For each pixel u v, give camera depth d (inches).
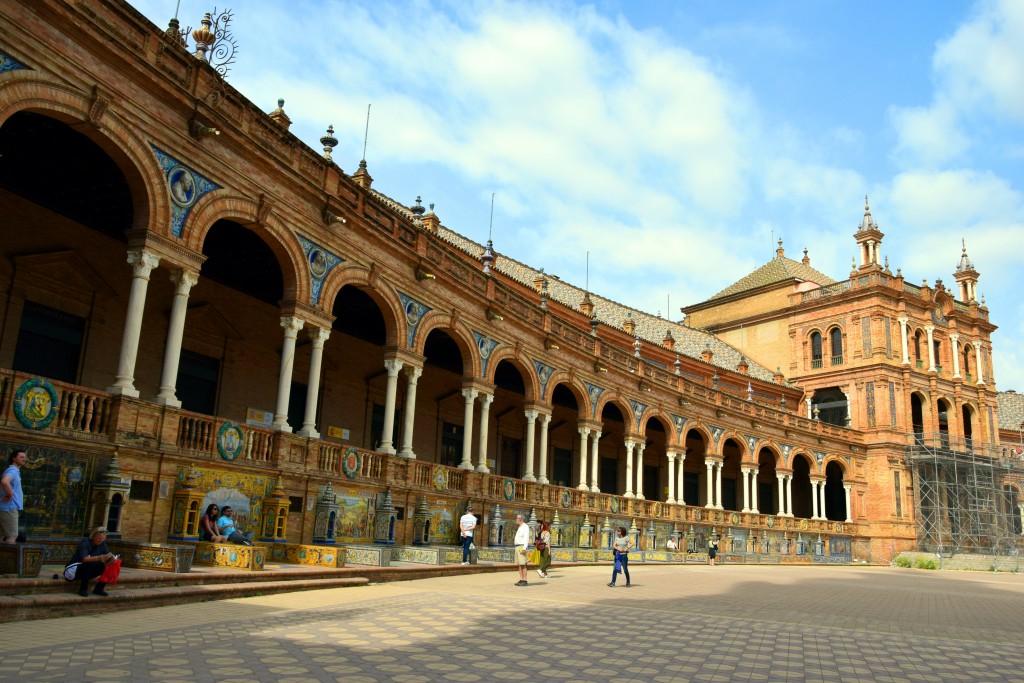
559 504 1243.8
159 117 605.9
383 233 881.5
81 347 767.7
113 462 545.6
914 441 2284.7
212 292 917.2
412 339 938.7
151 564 514.3
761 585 995.3
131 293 586.2
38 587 416.8
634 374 1504.7
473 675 334.3
